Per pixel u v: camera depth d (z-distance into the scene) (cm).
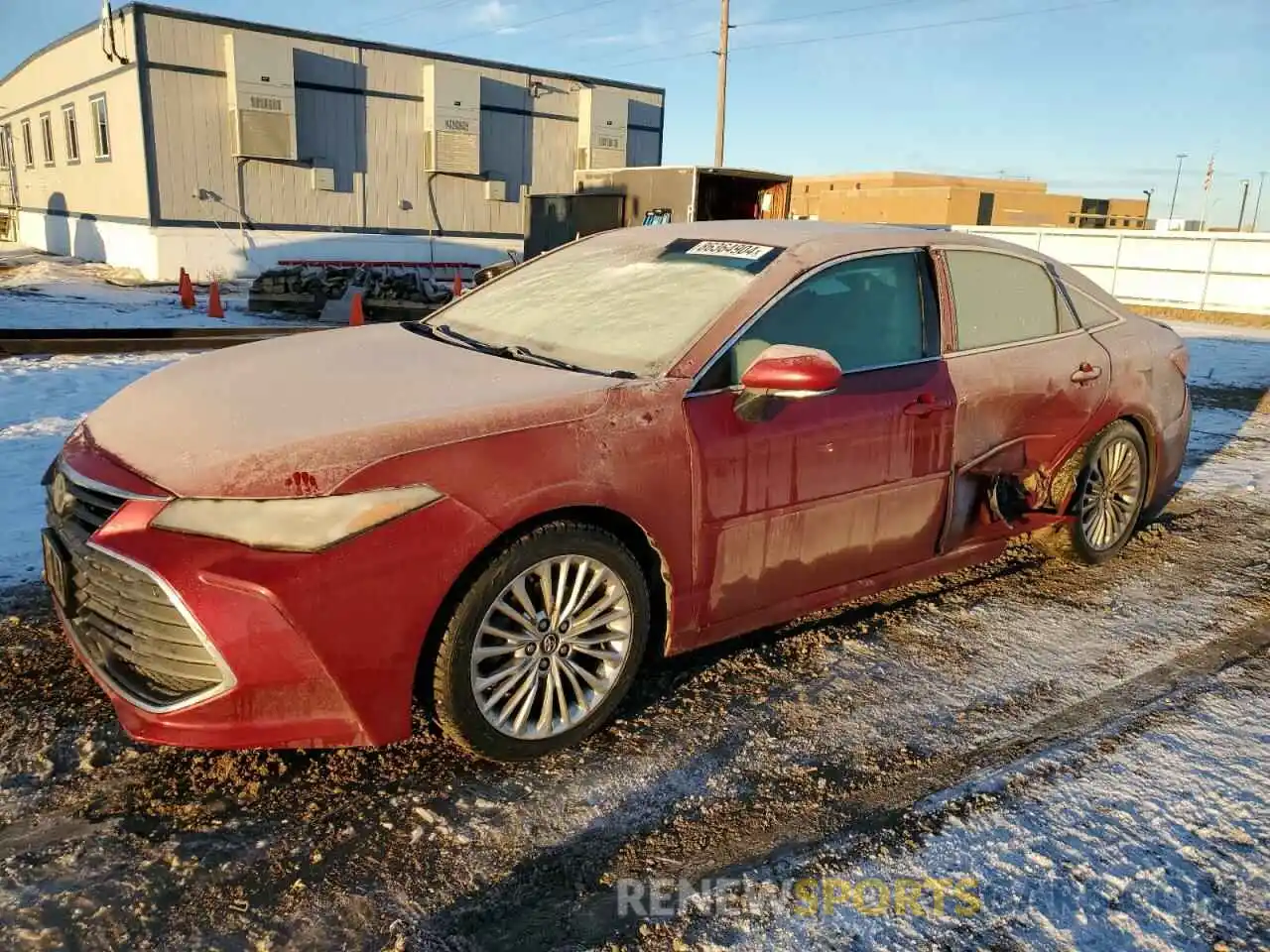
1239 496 622
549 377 298
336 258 2470
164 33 2098
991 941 218
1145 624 407
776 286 329
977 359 384
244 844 239
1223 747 308
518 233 2809
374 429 250
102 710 296
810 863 242
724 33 2967
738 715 315
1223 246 2261
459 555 249
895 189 4728
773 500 316
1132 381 453
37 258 2727
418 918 217
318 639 235
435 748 287
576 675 286
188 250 2233
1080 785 282
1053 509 439
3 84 3222
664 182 1886
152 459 252
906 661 361
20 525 450
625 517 284
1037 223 4903
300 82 2309
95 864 228
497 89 2658
